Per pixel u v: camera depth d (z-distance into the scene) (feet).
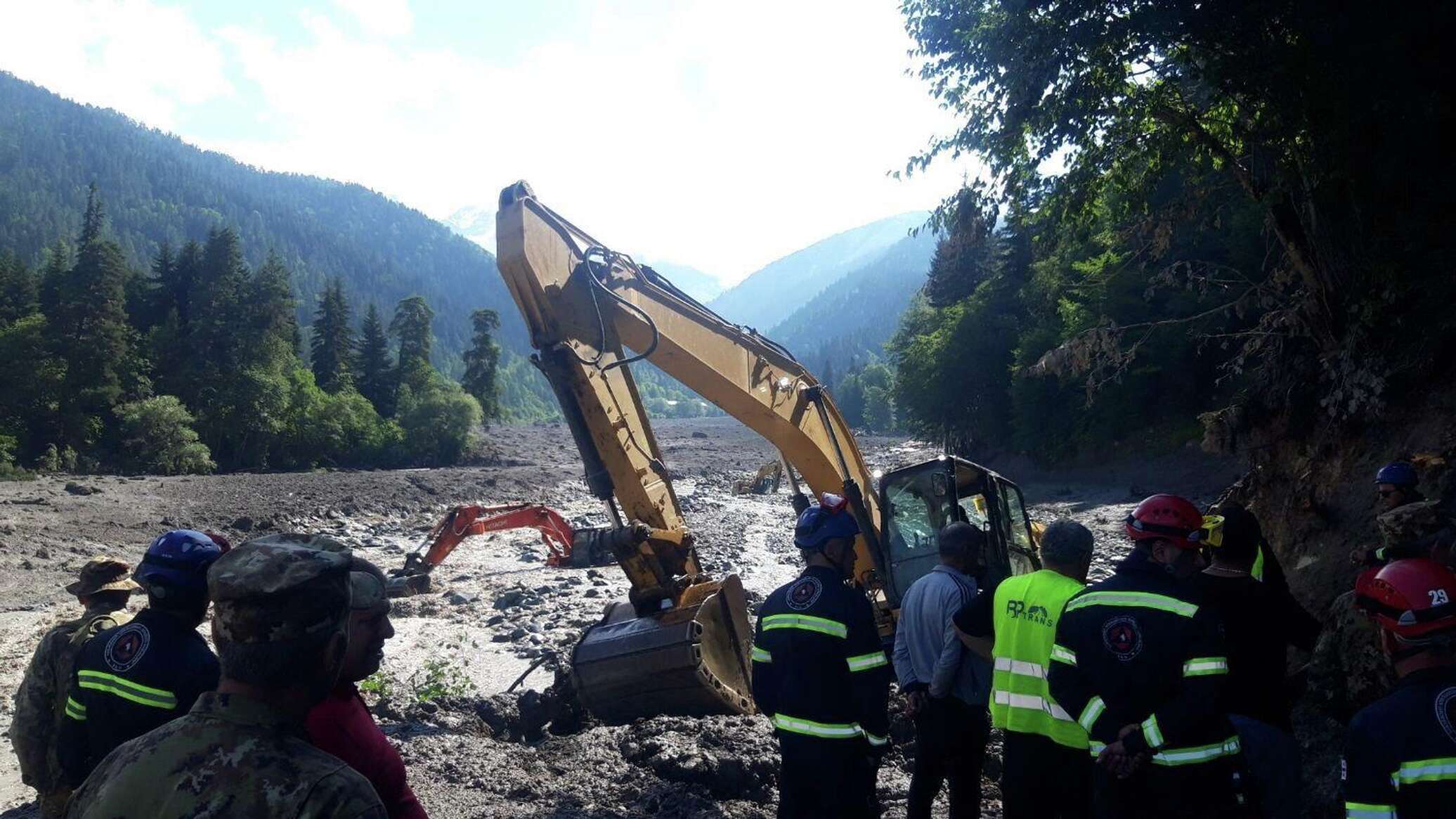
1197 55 32.76
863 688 14.73
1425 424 26.99
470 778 23.16
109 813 6.09
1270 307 36.52
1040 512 101.71
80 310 212.64
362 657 9.40
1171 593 11.64
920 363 174.29
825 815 14.73
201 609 11.27
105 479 135.23
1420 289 28.81
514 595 56.08
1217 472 106.83
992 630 16.06
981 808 21.29
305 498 118.83
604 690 26.50
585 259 24.44
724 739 24.41
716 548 79.61
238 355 242.58
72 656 12.96
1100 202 41.75
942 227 38.86
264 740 6.35
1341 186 31.24
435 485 146.82
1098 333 40.22
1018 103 33.68
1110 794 11.89
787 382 29.19
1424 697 9.13
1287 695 15.47
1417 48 27.37
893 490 29.43
